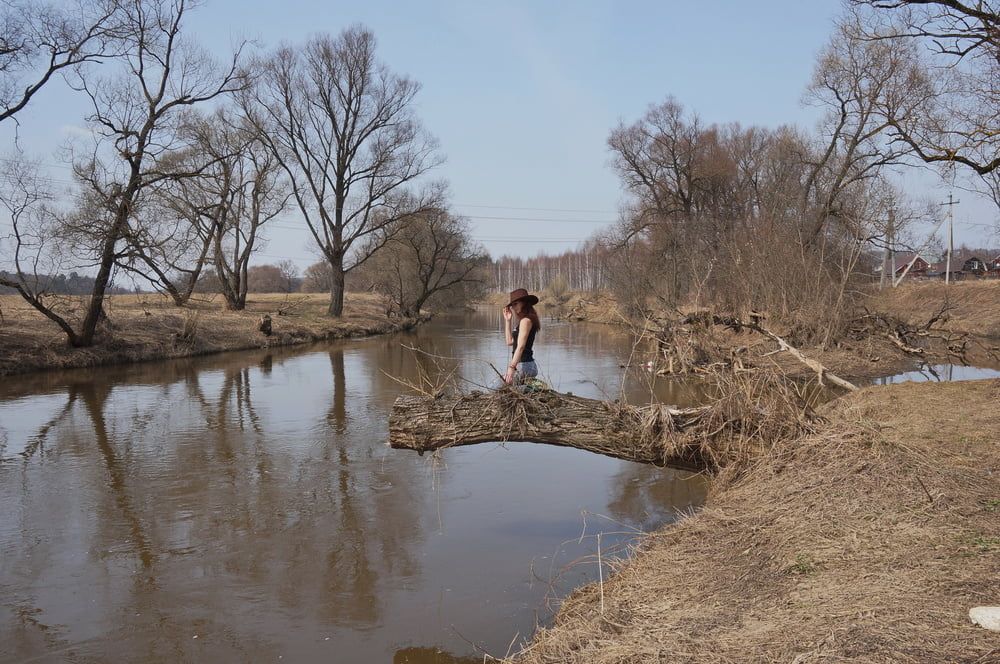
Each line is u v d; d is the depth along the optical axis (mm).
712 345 16328
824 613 3787
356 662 5027
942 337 22047
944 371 18828
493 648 5129
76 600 6066
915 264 66125
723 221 35031
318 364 23078
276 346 30391
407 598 6000
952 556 4258
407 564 6723
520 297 6762
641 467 10141
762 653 3428
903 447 6027
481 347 30500
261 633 5469
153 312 28406
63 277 20844
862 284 25859
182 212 23859
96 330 22828
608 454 6773
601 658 3766
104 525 7855
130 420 13484
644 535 6523
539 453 11047
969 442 6973
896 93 18422
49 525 7863
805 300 22203
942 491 5211
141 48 20641
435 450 6953
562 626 4520
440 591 6109
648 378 17203
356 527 7754
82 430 12609
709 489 7703
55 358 20734
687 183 47344
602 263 48594
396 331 42406
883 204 24078
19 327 21891
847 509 5211
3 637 5449
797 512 5387
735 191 45750
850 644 3324
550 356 24828
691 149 45656
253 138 32375
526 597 5914
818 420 6805
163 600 6055
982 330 28688
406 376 19516
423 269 47750
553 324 49969
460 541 7281
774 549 4906
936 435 7359
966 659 3059
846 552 4586
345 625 5566
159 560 6898
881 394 11273
